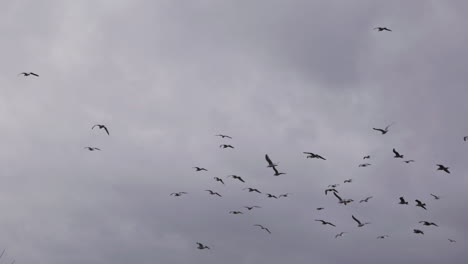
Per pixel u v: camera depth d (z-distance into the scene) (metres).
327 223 85.38
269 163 68.50
